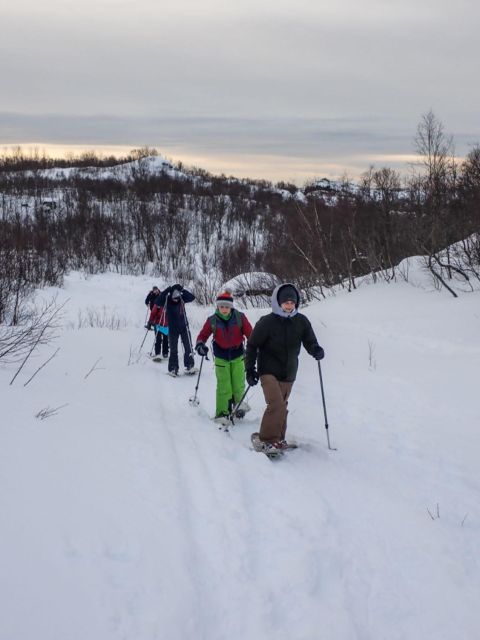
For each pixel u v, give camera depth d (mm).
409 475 5234
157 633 2586
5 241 18984
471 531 4145
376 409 7488
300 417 7129
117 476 4066
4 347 8391
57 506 3330
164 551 3281
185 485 4336
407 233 21922
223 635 2803
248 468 4965
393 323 13688
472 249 18203
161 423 6059
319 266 24750
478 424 6770
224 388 6742
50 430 4559
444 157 20375
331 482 4844
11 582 2568
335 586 3346
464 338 11492
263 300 25016
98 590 2736
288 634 2871
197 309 23094
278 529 3896
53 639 2324
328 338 12914
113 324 17719
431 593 3355
